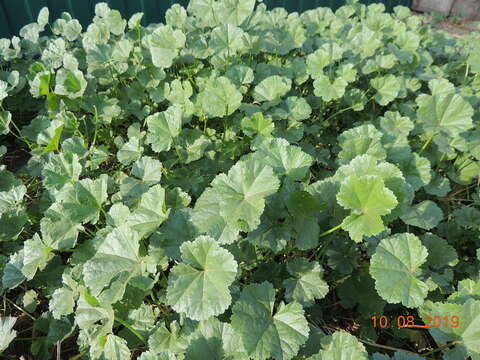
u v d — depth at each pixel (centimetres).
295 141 63
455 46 101
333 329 47
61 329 43
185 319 38
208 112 59
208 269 33
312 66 69
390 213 39
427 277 45
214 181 38
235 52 70
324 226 48
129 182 49
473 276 48
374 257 36
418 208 46
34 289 51
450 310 34
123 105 72
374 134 53
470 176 62
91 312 38
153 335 38
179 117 53
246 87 66
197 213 38
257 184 38
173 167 60
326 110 77
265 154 45
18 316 49
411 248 36
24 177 66
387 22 92
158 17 128
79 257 44
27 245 43
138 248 37
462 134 61
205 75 73
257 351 31
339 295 49
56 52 75
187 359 33
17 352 47
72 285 42
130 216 39
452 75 88
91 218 44
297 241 40
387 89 71
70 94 62
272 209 42
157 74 69
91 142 69
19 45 82
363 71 74
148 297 47
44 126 65
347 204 36
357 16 108
